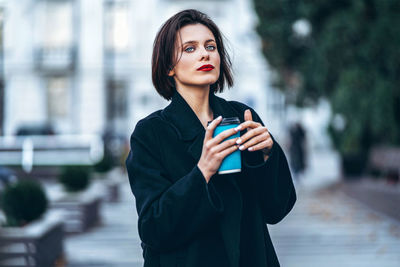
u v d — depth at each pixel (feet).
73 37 88.89
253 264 4.61
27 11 88.84
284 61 36.76
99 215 23.77
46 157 45.44
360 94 29.89
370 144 37.32
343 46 29.91
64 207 21.27
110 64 88.74
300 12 32.40
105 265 15.57
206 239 4.49
